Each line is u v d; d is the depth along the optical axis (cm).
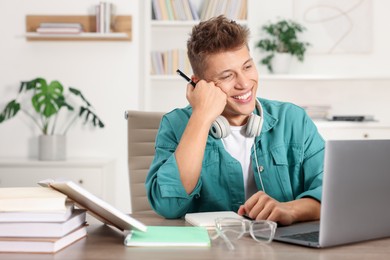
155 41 444
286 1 441
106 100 403
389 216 119
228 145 175
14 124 405
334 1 440
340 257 102
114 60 403
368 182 113
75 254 105
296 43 420
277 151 174
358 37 440
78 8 402
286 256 103
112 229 130
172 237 116
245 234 124
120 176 405
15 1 402
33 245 106
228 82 160
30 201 108
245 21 421
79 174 362
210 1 421
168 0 424
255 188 177
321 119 418
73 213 120
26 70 404
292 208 137
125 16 399
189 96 160
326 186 107
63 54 404
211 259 101
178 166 150
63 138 377
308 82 442
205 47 158
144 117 221
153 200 153
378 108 441
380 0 439
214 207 170
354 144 109
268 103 187
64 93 404
